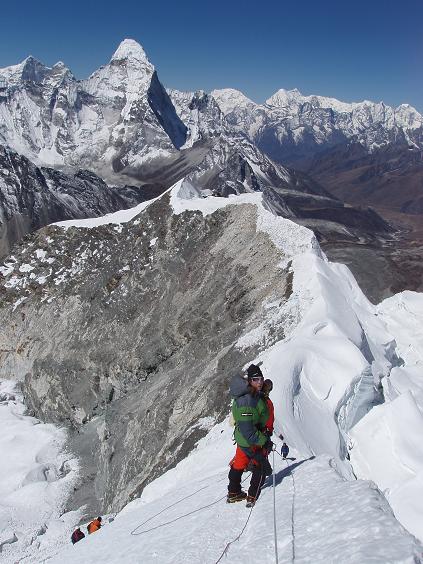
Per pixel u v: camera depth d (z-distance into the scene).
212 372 34.28
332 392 23.02
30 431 47.62
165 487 19.84
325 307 31.11
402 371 30.61
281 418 18.38
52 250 61.94
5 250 166.88
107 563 9.91
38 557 30.95
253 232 47.09
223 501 10.34
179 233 52.47
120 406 42.44
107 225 60.47
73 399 48.09
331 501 8.35
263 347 32.31
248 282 42.53
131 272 53.03
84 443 44.84
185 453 27.14
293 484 9.88
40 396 51.12
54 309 56.16
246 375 10.08
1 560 31.48
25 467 42.28
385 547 6.25
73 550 12.45
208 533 8.94
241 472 9.81
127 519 13.10
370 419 22.31
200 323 43.34
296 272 39.19
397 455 20.36
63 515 36.41
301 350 24.91
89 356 48.81
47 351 53.22
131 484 31.42
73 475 41.22
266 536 8.02
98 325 50.94
